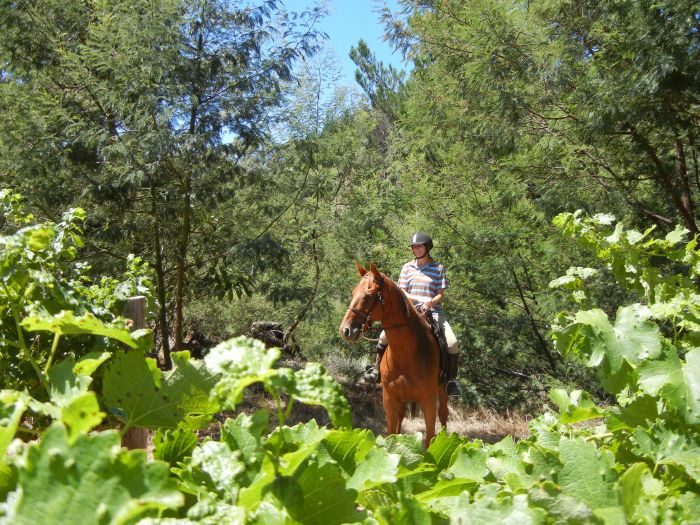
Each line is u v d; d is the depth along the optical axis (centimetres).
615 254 222
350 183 1366
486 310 1155
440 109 1077
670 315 176
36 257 184
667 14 739
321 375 90
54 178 906
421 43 1073
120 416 136
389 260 1223
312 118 1221
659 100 784
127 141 855
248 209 1144
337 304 1352
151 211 965
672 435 142
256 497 102
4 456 96
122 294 232
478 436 953
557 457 125
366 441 130
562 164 973
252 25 956
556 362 1108
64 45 931
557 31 913
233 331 1368
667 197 979
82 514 74
